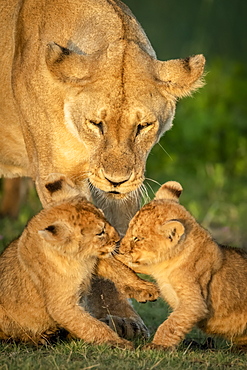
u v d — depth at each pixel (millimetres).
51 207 10078
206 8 28500
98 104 10070
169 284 9984
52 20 10992
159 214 9914
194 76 10422
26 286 10078
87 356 9375
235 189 20766
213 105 24031
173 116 10820
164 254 9852
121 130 10055
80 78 10195
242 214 18516
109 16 10734
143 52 10461
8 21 11742
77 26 10859
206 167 22078
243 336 10250
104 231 10008
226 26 28641
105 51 10305
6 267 10328
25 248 10070
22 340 10250
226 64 27125
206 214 18453
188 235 9914
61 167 10812
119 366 8914
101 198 11422
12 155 12258
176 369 8984
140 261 9992
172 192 10438
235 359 9625
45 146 10844
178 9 29203
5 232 16250
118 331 10734
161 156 22562
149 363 9070
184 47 28406
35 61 10867
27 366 8883
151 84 10289
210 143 22906
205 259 9945
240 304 10109
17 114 11648
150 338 10922
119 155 9992
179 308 9758
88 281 10180
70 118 10438
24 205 18109
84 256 9953
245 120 23641
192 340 10648
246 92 24406
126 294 10266
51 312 9883
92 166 10125
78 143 10625
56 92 10562
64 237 9641
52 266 9852
